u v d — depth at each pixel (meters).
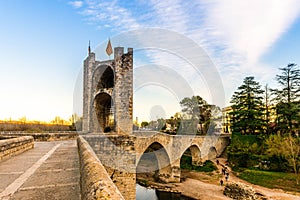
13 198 6.59
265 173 45.22
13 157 14.73
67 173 9.95
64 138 34.97
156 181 43.75
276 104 62.47
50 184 8.12
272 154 49.28
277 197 35.44
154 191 38.91
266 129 63.62
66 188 7.63
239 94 67.75
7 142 14.34
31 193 7.06
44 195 6.88
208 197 36.50
